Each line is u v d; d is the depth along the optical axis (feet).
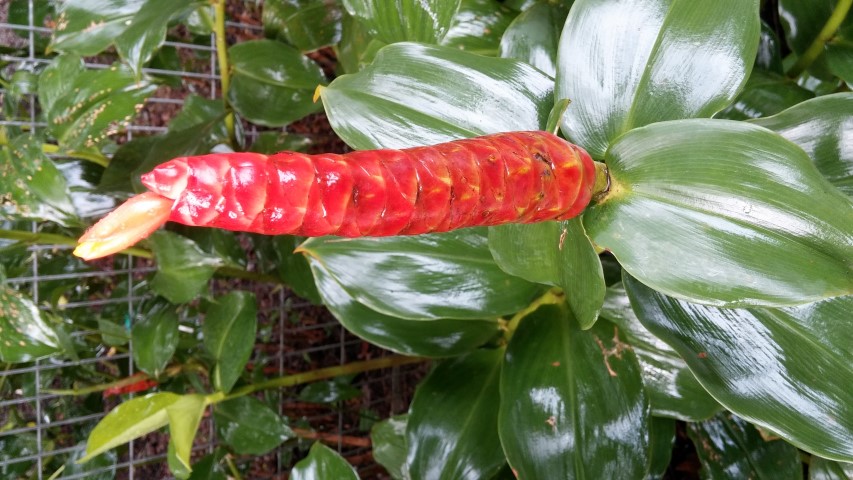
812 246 0.68
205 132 1.50
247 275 1.71
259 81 1.62
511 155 0.65
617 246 0.76
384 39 1.24
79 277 1.76
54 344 1.36
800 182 0.68
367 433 2.13
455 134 0.97
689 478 1.69
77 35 1.44
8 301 1.33
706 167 0.73
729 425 1.31
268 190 0.48
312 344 2.17
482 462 1.24
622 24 0.85
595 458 1.04
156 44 1.28
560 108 0.79
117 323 1.77
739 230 0.71
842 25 1.26
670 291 0.73
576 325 1.12
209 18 1.62
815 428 0.84
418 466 1.27
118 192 1.47
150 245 1.45
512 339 1.13
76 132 1.43
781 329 0.89
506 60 0.98
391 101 1.00
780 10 1.32
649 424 1.05
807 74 1.47
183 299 1.45
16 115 1.75
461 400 1.28
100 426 1.21
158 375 1.54
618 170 0.78
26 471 1.82
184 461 1.24
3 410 1.94
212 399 1.41
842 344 0.86
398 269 1.14
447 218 0.60
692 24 0.83
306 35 1.70
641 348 1.17
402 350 1.28
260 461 2.09
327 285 1.28
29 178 1.33
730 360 0.89
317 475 1.31
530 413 1.07
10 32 2.13
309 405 2.14
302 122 2.17
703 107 0.84
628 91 0.85
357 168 0.54
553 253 0.88
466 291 1.12
